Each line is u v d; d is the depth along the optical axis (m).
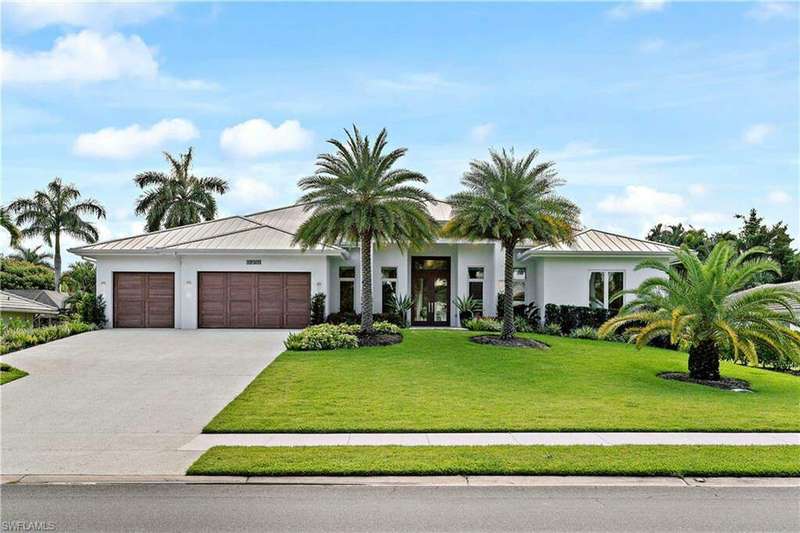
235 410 11.01
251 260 23.70
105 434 9.60
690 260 15.73
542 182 19.92
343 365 15.62
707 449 8.63
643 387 13.85
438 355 17.33
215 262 23.70
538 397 12.41
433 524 6.03
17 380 13.87
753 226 44.12
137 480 7.43
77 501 6.71
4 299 26.73
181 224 43.12
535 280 26.56
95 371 14.91
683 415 10.93
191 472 7.61
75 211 45.22
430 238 19.98
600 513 6.36
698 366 15.43
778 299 14.84
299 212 30.47
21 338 18.94
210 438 9.34
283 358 16.62
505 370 15.41
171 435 9.54
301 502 6.67
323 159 19.78
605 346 20.67
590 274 24.97
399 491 7.05
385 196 19.31
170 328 23.70
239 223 28.53
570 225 20.52
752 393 13.73
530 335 22.80
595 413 11.00
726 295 15.24
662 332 16.00
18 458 8.30
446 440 9.16
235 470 7.61
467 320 25.36
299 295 23.72
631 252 24.42
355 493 6.98
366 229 19.45
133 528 5.91
